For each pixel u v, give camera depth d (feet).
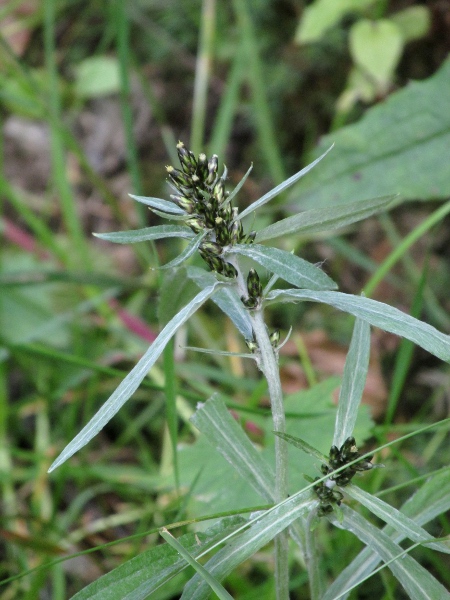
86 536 1.82
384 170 2.00
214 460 1.60
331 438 1.58
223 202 1.19
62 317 2.26
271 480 1.28
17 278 2.60
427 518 1.28
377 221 2.56
